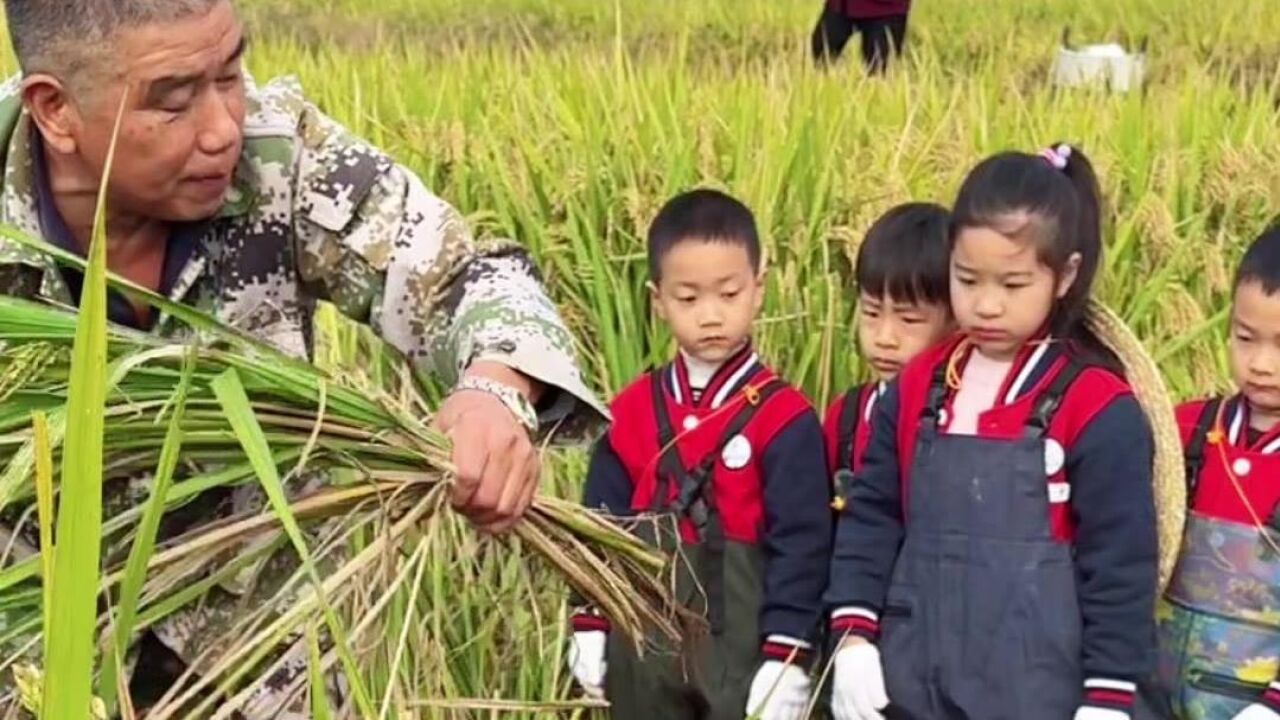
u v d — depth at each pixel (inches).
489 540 126.2
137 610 81.5
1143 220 192.2
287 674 91.5
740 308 126.1
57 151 86.9
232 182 93.1
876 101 254.1
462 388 88.4
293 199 94.5
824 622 126.1
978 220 112.4
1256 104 249.6
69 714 59.7
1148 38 554.3
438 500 85.3
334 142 95.9
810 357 170.2
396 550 86.7
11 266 91.7
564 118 223.3
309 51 319.0
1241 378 115.7
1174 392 173.6
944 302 129.6
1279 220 191.5
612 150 217.2
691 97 243.0
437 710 96.0
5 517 90.4
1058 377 114.5
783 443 124.6
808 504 124.5
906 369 121.3
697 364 128.1
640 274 186.9
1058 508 113.7
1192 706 118.6
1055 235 111.8
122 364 74.8
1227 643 116.7
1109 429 112.1
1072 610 112.9
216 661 82.1
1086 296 116.8
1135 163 220.2
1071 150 119.3
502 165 202.2
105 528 80.4
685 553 125.0
